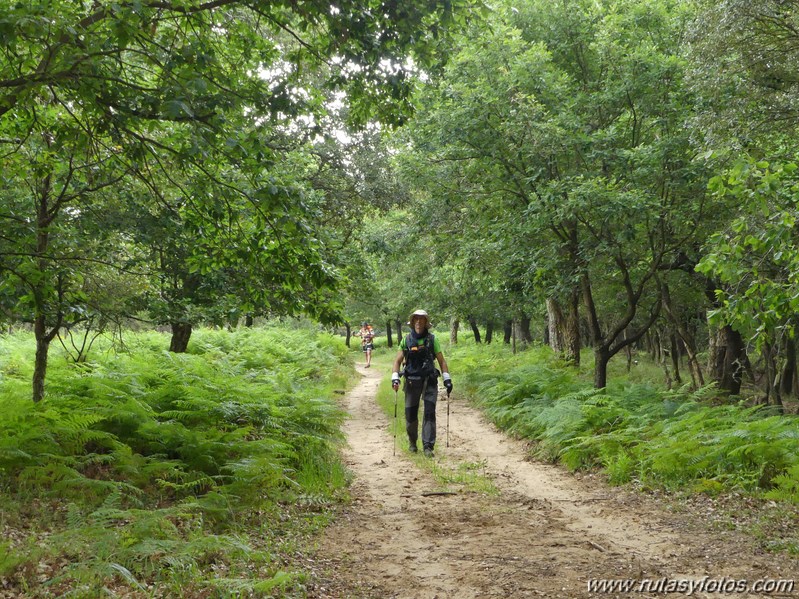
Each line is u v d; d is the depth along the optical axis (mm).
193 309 10477
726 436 7715
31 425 6203
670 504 6629
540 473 8719
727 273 6207
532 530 5723
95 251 8781
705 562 4738
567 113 12500
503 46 13422
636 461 8078
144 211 9352
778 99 10531
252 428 7559
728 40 10195
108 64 5984
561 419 10016
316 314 7734
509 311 26594
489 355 28594
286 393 10508
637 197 11055
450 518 6156
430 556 5031
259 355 18156
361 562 4922
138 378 8883
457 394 18547
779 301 5875
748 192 5895
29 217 7887
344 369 25438
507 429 12156
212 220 7227
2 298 7199
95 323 9648
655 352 30469
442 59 7180
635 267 14305
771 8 9812
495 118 13305
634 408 11375
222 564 4547
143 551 4215
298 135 13219
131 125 6117
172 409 8250
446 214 16344
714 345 16938
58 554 4160
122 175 7559
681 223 12281
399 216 21500
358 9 6293
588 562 4793
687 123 11086
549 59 13695
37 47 5793
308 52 7301
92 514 4727
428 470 8531
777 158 9562
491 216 15328
